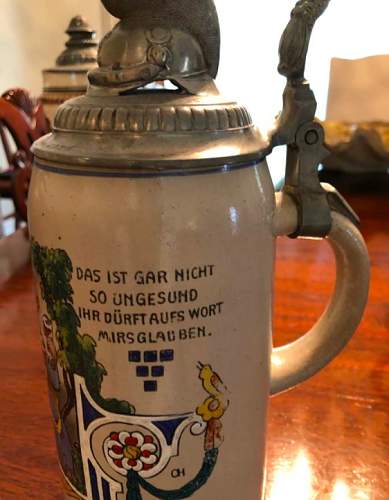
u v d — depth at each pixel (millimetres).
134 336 280
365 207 918
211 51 292
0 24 1645
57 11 1704
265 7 1379
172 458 305
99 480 317
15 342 567
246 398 310
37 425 457
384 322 589
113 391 292
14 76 1717
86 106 273
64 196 270
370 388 493
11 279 705
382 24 1252
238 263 280
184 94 276
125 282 270
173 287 271
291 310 606
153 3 278
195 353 285
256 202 279
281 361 360
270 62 1409
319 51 1264
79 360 294
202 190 263
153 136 259
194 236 265
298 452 426
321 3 278
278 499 386
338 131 999
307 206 306
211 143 264
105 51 286
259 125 305
